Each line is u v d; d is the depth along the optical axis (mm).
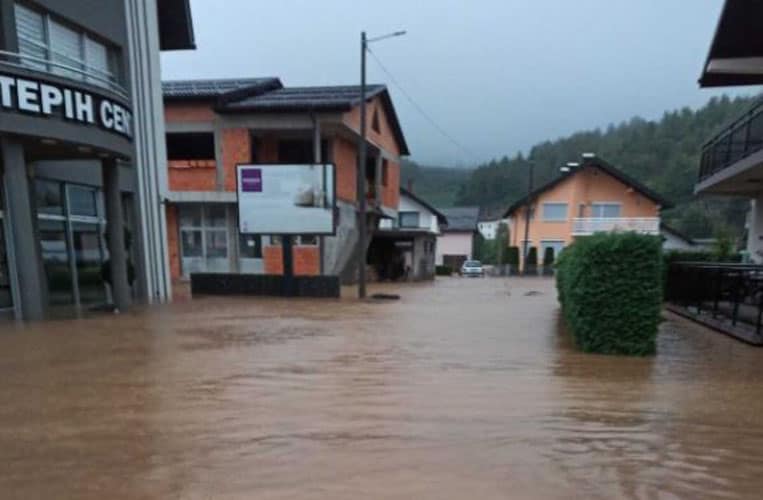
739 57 10648
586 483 2623
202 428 3396
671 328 8102
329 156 19438
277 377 4820
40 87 8023
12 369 5121
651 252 5988
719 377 4922
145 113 12789
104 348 6266
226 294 14859
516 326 8523
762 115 10547
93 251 11414
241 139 18141
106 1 11055
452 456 2951
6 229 8492
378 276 26484
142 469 2768
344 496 2467
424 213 40500
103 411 3750
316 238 18062
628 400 4102
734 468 2818
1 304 8602
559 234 35219
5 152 7957
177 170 18469
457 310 11258
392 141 26281
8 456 2939
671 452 3037
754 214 14180
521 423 3531
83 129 8695
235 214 18641
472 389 4422
